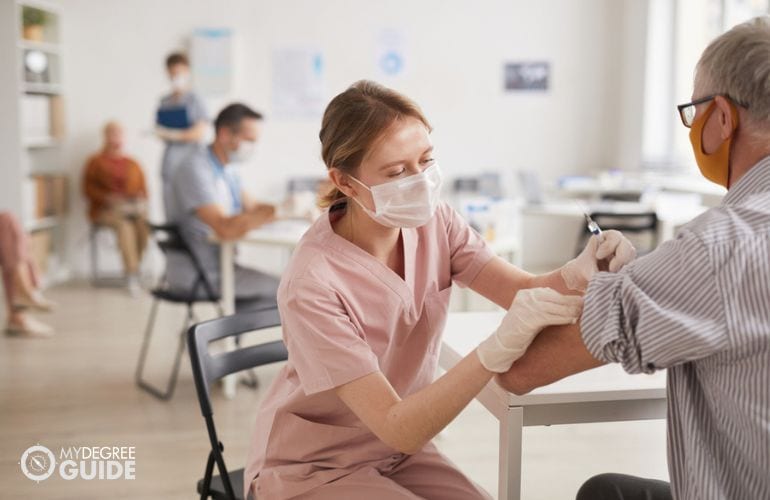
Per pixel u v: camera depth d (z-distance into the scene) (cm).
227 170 404
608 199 617
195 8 676
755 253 107
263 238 374
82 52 669
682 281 111
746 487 114
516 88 720
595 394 151
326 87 695
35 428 341
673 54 688
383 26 697
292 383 163
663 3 683
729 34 119
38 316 541
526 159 729
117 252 683
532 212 512
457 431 337
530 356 134
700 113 123
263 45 687
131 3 668
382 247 158
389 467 161
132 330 505
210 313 551
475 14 707
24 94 630
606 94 730
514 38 715
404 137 145
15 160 596
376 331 154
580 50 723
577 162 736
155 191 684
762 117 115
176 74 599
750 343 107
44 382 403
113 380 406
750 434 110
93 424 346
